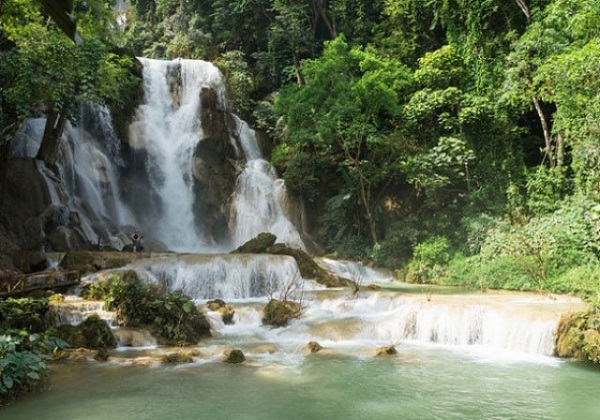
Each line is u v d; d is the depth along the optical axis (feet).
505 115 85.81
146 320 48.49
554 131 76.69
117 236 88.79
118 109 103.71
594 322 41.98
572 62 58.29
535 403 31.76
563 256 66.28
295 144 106.52
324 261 81.56
